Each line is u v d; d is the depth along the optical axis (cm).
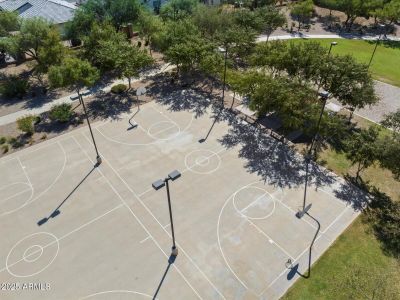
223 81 5150
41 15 6806
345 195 3406
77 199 3334
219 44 5488
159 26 6153
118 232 3011
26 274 2683
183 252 2834
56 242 2928
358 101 4078
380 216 3177
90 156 3875
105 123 4441
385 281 2606
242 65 6006
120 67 4869
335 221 3119
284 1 9894
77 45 6538
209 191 3422
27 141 4116
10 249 2872
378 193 3450
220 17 6309
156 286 2591
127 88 5250
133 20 6719
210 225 3067
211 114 4659
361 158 3372
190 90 5231
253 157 3894
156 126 4388
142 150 3966
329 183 3553
